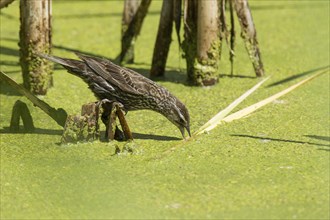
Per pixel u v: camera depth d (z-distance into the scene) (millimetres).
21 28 13594
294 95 14141
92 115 11820
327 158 11297
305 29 18531
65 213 9789
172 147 11703
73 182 10641
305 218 9547
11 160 11375
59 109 12281
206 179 10633
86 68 11953
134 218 9602
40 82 13852
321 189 10312
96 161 11297
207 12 14062
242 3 14680
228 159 11312
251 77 15258
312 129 12500
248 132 12367
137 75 12156
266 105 13617
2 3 13914
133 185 10500
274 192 10234
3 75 12023
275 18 19531
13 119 12438
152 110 12383
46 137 12242
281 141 11984
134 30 16031
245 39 14914
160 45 15016
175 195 10188
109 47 17500
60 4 21500
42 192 10375
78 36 18312
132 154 11469
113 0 22047
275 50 17031
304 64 16000
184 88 14570
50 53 13805
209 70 14445
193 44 14406
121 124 11812
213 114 13305
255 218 9562
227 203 9953
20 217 9711
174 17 14328
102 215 9711
